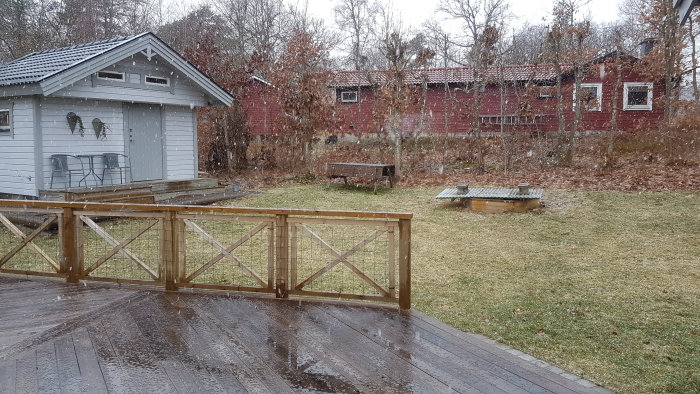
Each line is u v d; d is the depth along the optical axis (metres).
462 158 18.88
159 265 5.63
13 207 6.05
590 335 4.67
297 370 3.75
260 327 4.58
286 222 5.27
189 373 3.68
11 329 4.47
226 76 18.66
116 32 29.12
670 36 17.45
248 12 29.55
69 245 5.87
